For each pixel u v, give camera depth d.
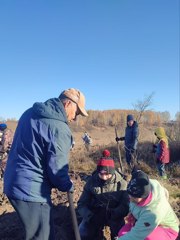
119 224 2.38
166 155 4.49
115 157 5.74
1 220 2.75
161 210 1.74
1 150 4.24
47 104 1.78
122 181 2.44
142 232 1.76
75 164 5.18
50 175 1.74
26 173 1.73
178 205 3.22
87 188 2.47
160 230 1.78
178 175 4.85
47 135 1.73
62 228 2.65
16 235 2.56
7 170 1.79
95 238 2.53
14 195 1.73
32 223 1.74
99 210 2.46
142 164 4.96
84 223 2.47
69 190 1.76
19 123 1.81
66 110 1.81
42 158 1.74
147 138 7.89
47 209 1.76
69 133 1.78
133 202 1.77
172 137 6.87
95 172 2.48
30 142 1.73
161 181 4.10
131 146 4.93
